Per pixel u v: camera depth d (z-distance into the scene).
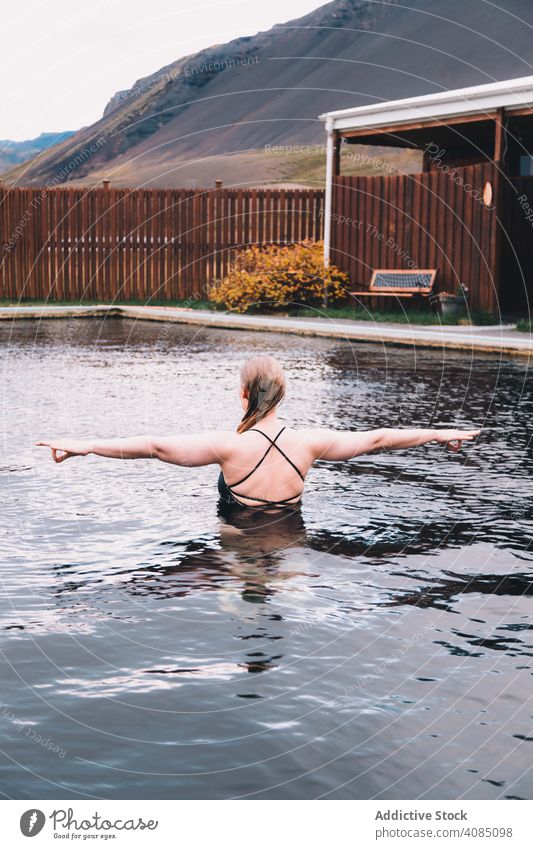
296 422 6.28
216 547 3.59
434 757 2.13
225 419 6.45
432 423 6.33
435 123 14.42
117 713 2.30
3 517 3.95
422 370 9.41
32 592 3.10
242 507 4.15
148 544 3.62
